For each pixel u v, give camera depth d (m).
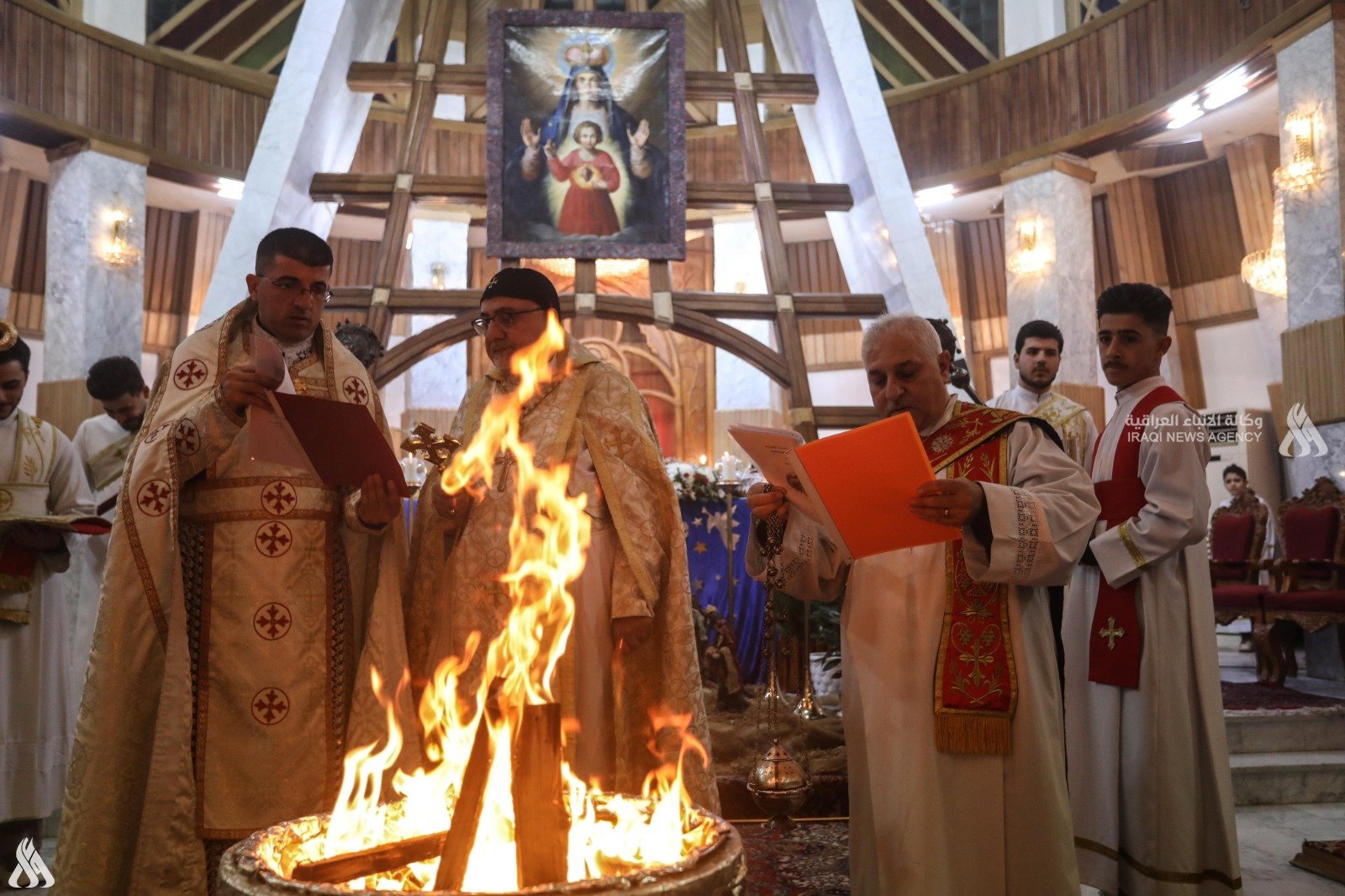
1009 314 11.45
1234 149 10.85
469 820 1.51
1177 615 3.11
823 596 2.64
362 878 1.59
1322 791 4.90
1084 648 3.26
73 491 4.07
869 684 2.38
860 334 13.70
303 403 2.14
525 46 6.77
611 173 6.67
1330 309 8.27
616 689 2.73
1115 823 3.11
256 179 6.16
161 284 12.46
